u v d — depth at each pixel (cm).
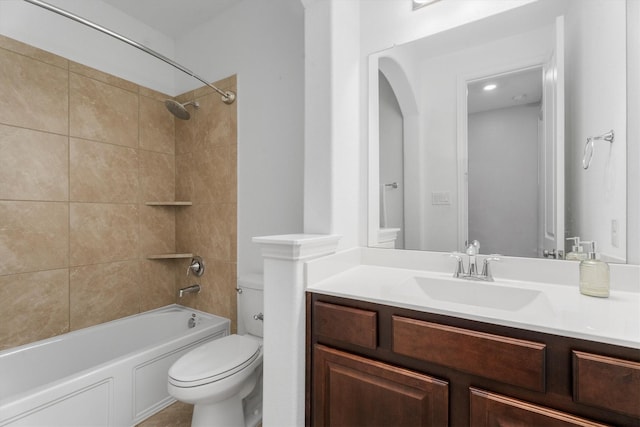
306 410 103
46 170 165
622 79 97
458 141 127
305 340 105
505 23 117
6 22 151
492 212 120
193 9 200
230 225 197
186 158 222
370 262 143
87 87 182
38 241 162
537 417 66
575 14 105
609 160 99
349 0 138
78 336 170
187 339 172
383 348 88
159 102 221
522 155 115
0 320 148
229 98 193
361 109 148
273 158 180
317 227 127
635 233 95
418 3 133
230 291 196
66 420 122
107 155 191
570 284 104
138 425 147
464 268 123
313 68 128
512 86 116
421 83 134
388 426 86
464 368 75
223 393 123
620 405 59
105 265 190
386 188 143
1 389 142
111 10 195
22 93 156
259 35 186
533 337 69
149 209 214
